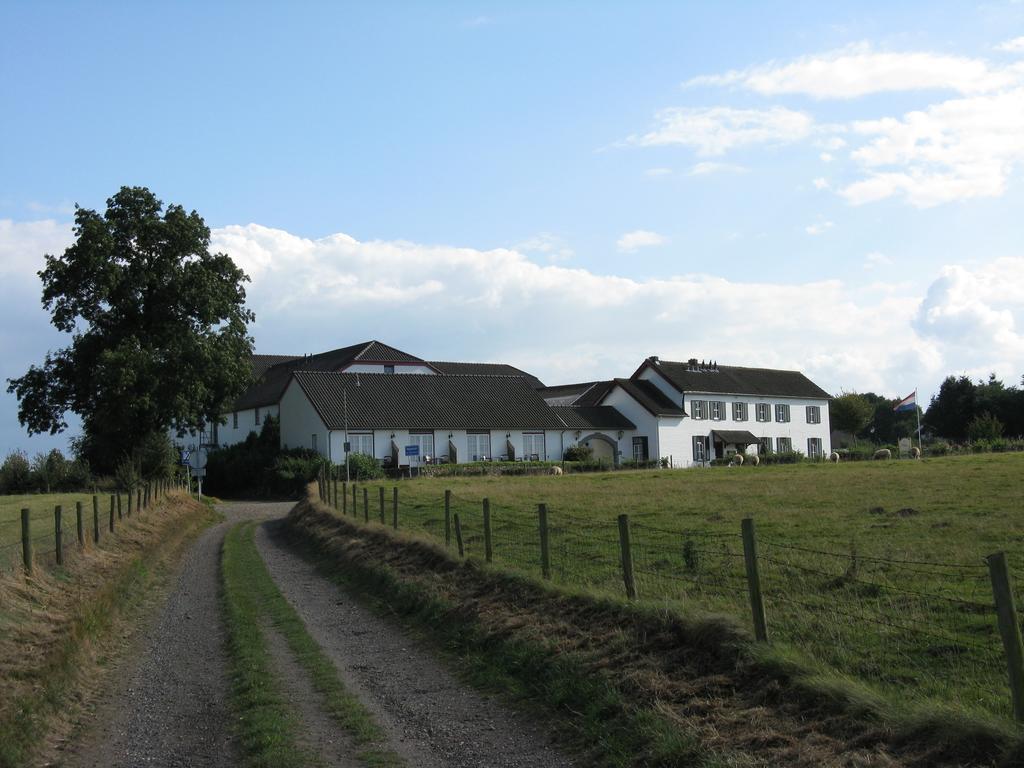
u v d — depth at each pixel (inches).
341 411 2578.7
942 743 272.4
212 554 1176.8
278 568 988.6
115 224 2105.1
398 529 950.4
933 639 389.7
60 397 2161.7
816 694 323.3
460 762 344.2
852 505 928.9
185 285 2130.9
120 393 1959.9
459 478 2094.0
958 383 3791.8
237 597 775.1
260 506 2220.7
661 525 829.8
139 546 1029.2
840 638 397.4
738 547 664.4
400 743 369.1
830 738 295.4
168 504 1644.9
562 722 374.6
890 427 4852.4
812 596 479.8
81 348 2097.7
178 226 2139.5
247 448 2844.5
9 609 529.0
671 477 1758.1
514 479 1973.4
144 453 2037.4
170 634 634.2
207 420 2314.2
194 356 2107.5
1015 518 743.1
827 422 3565.5
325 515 1304.1
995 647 374.0
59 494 1831.9
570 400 3415.4
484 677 452.8
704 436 3134.8
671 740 319.0
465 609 570.9
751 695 341.1
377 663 510.3
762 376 3484.3
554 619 490.3
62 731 406.6
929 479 1263.5
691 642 395.5
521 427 2797.7
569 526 858.1
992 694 321.1
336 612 688.4
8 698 396.8
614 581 546.9
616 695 370.9
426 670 486.6
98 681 499.8
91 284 2066.9
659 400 3122.5
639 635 422.6
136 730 409.4
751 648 365.7
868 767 270.8
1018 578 492.1
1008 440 2687.0
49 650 478.9
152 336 2108.8
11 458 2090.3
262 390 3186.5
